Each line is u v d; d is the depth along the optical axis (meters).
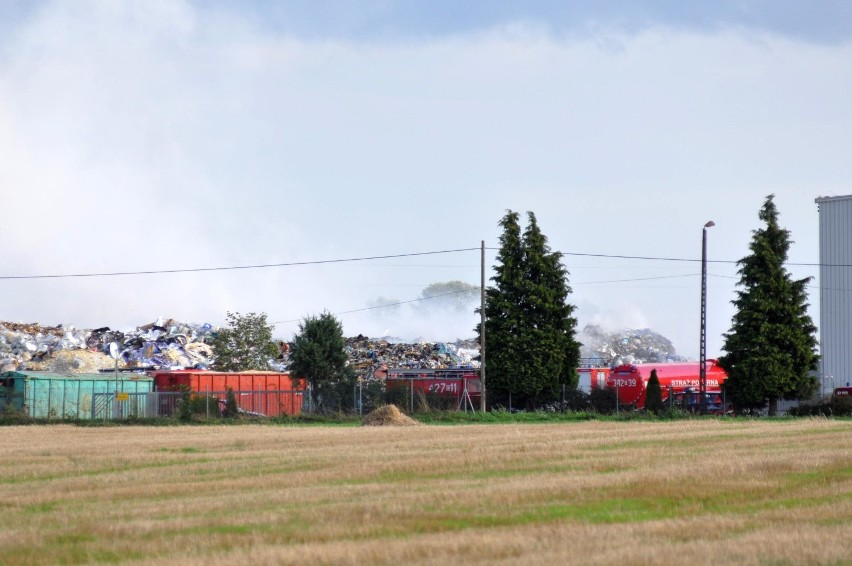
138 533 37.69
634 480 50.75
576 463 60.06
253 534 36.59
